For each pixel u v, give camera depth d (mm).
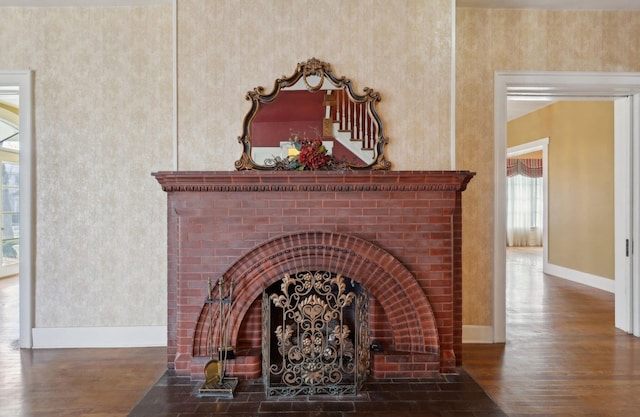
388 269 2756
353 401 2418
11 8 3355
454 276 2938
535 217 11211
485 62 3521
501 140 3527
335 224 2793
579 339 3545
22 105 3359
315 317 2553
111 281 3408
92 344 3389
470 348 3334
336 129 2953
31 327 3367
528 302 4848
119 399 2455
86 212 3393
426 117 2979
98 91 3385
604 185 5539
